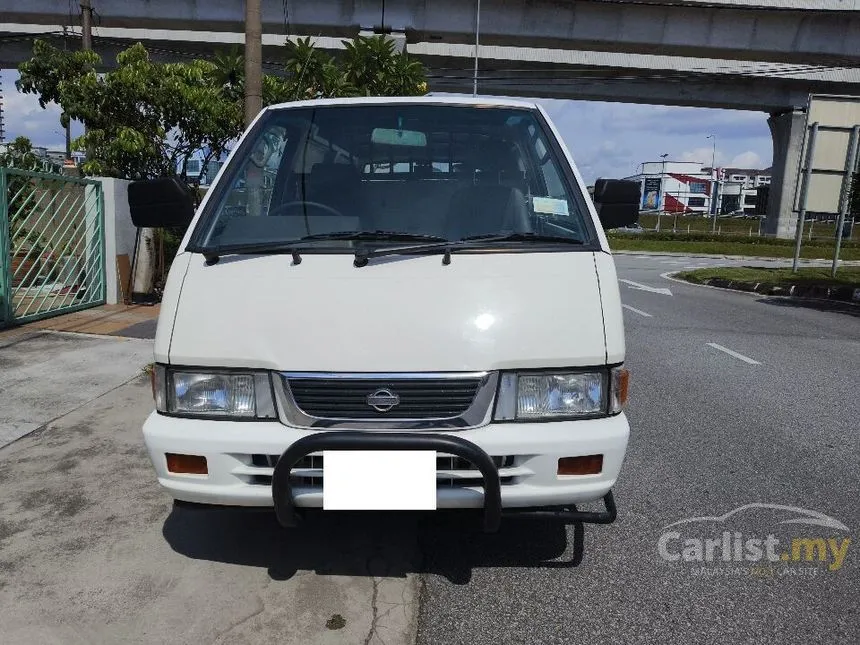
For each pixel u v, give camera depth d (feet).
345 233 9.36
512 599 9.09
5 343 21.97
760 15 87.56
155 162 38.14
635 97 114.62
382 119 11.09
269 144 10.81
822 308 39.14
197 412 8.18
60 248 26.58
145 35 94.07
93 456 13.34
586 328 8.24
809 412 17.49
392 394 7.86
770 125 129.39
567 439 7.97
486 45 91.71
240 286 8.48
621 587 9.44
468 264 8.66
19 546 10.07
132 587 9.09
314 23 84.33
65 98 36.81
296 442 7.58
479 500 7.97
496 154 10.76
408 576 9.54
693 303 40.06
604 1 85.25
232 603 8.77
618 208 10.83
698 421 16.67
